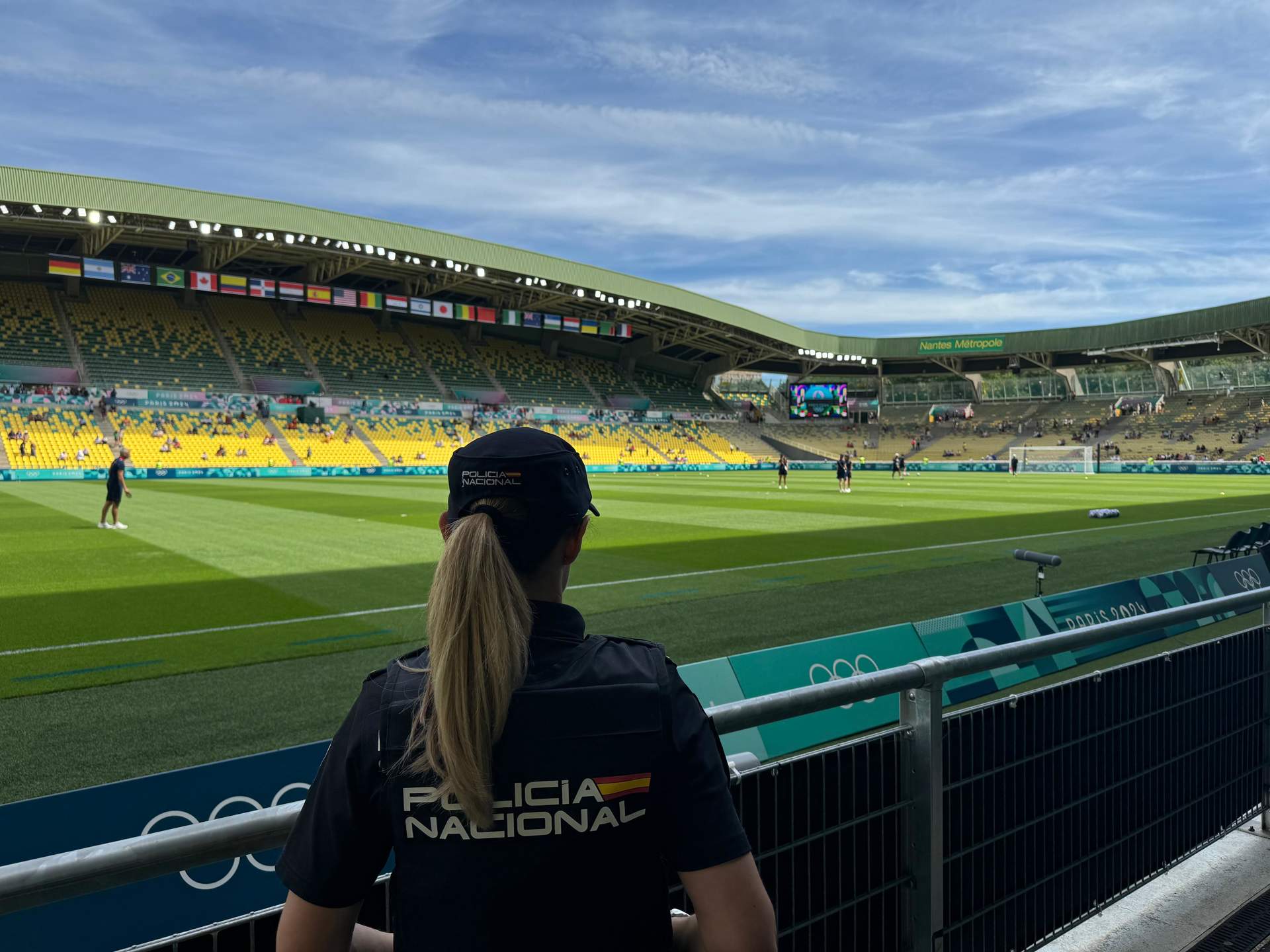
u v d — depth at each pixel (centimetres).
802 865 195
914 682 198
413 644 752
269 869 255
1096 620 744
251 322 5553
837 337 6606
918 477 4697
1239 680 340
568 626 114
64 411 4447
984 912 241
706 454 6438
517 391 6147
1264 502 2478
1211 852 344
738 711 161
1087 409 6456
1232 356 5844
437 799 102
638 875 107
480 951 102
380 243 4534
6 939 210
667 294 5606
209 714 555
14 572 1157
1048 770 260
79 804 272
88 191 3819
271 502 2527
